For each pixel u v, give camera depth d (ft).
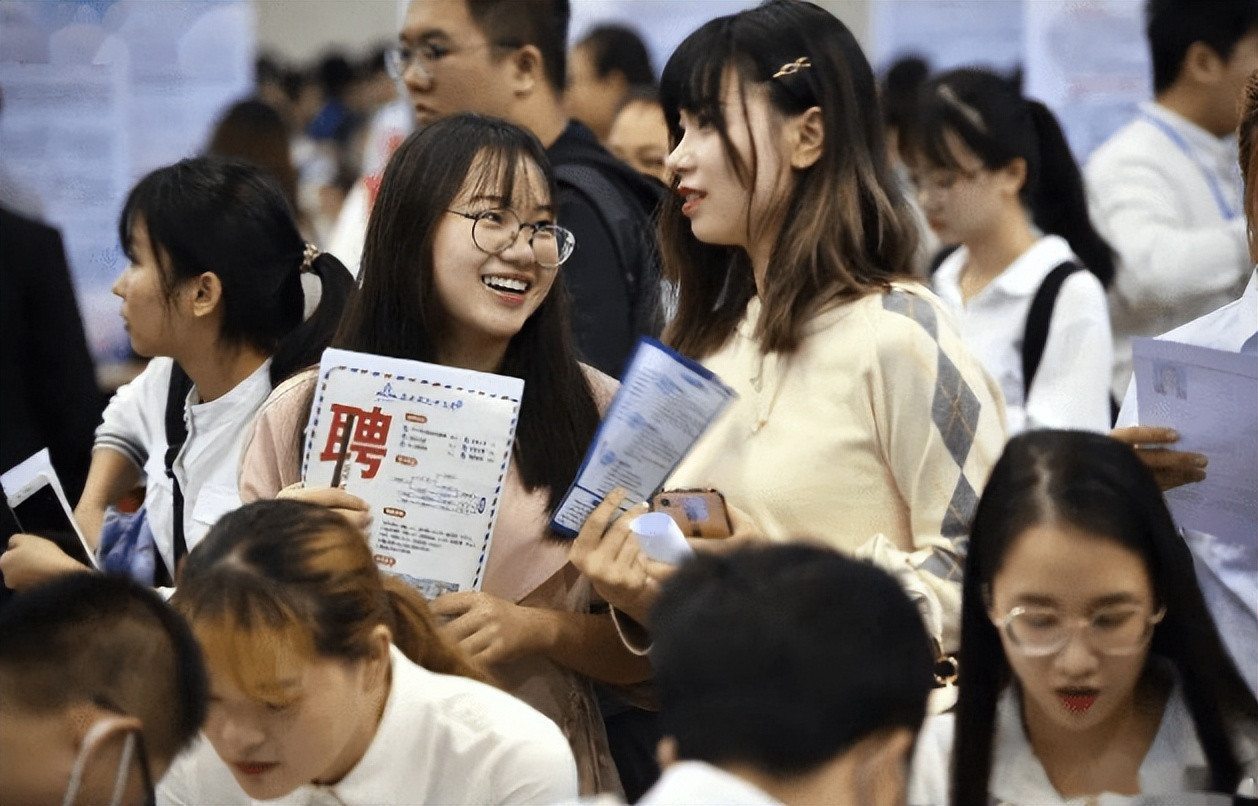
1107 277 18.98
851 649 7.06
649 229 16.26
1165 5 20.08
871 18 24.77
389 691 10.57
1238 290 19.65
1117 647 10.04
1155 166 19.95
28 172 24.47
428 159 12.84
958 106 17.90
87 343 19.35
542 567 12.77
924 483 12.04
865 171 12.50
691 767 6.86
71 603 8.77
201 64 25.41
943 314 12.29
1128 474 10.18
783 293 12.39
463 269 12.71
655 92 22.07
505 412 12.27
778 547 7.62
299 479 12.77
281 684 9.56
